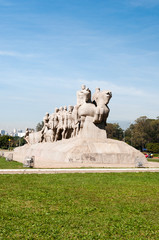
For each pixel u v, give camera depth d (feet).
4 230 20.66
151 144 239.71
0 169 56.70
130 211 26.14
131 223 22.72
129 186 38.96
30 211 25.64
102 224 22.38
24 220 23.02
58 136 113.09
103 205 28.17
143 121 267.59
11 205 27.53
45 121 130.72
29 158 63.93
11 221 22.72
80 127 86.74
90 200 30.07
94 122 84.12
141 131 264.11
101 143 78.33
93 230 21.08
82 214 24.84
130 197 31.99
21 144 375.86
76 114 89.81
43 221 22.81
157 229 21.52
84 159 72.84
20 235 19.81
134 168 63.16
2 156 122.11
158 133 269.64
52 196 31.63
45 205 27.73
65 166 65.62
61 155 79.82
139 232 20.90
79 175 48.98
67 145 83.41
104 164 72.23
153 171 57.98
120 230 21.16
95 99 87.04
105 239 19.47
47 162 75.87
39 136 136.46
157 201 30.27
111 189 36.45
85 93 86.89
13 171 51.96
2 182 40.47
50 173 51.98
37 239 19.22
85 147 75.61
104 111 82.74
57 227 21.52
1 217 23.68
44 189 35.53
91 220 23.30
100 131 84.33
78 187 37.37
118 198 31.32
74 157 72.84
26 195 31.86
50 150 95.61
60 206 27.40
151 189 36.96
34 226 21.62
